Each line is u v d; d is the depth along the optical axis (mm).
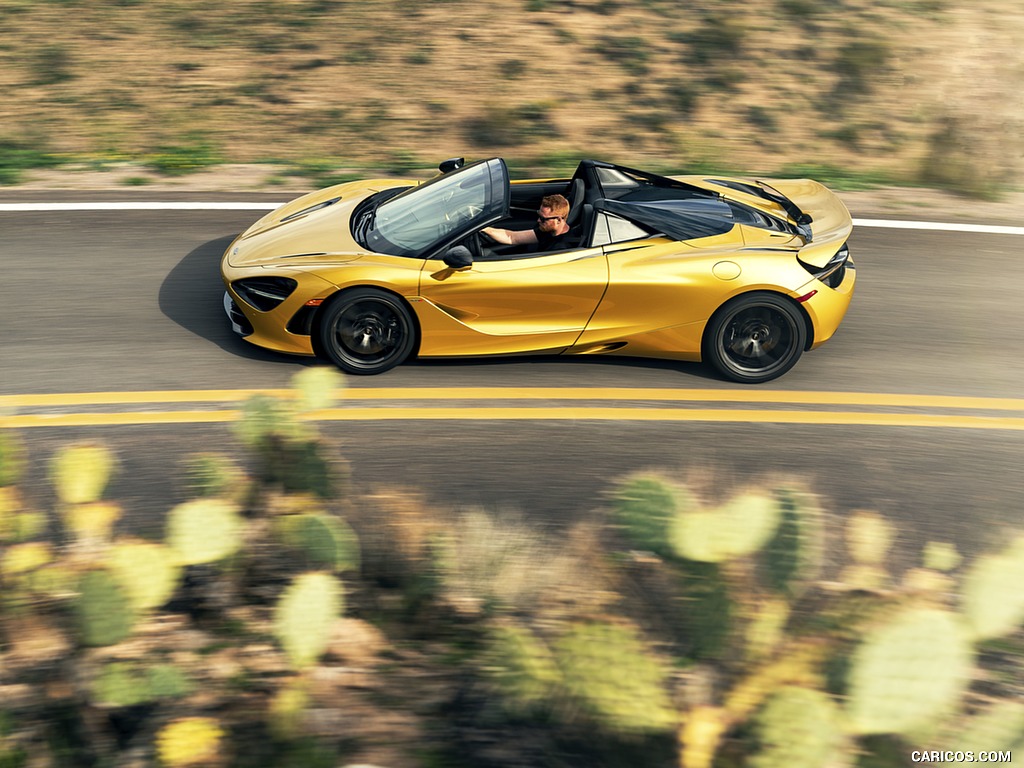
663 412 6176
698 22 12922
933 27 13320
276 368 6414
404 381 6316
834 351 7109
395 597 4090
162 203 9109
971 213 9758
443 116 11188
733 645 2822
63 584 3348
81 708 3303
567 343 6328
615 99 11633
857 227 9227
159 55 12102
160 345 6656
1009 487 5625
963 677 2381
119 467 5297
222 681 3553
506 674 2721
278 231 6656
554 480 5422
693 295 6176
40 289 7391
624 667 2518
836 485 5527
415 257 6090
